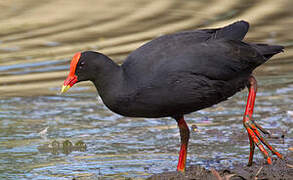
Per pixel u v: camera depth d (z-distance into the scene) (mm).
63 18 20312
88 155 10258
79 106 13086
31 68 15773
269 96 13141
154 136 11125
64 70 15508
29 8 21703
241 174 9164
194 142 10727
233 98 13297
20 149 10578
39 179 9227
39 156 10234
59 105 13156
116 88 8820
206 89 8914
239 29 9602
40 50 17188
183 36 9242
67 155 10273
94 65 8875
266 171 9258
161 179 9055
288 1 21297
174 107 8953
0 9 21625
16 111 12766
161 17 19875
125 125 11828
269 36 17516
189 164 9742
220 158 9930
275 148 10258
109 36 18141
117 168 9648
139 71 8758
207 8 20891
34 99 13578
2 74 15398
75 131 11508
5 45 17766
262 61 9406
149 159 10008
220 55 9000
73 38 18141
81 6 21844
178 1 22219
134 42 17344
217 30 9547
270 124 11414
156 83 8695
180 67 8750
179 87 8758
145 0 22547
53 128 11695
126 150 10445
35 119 12242
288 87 13672
